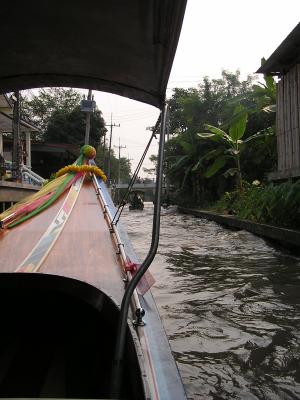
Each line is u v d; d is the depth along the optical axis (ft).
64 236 15.03
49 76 11.00
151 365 6.18
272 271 22.21
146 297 9.10
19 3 8.02
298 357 11.78
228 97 81.92
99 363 8.74
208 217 57.82
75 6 7.83
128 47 8.69
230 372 11.02
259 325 14.16
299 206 30.73
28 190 43.62
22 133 74.49
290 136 37.17
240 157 61.46
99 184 22.06
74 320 10.27
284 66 38.01
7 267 12.73
